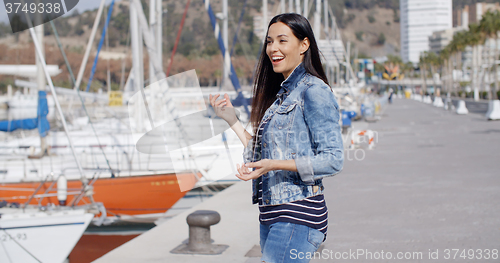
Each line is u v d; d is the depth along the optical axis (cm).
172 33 8112
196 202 941
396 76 13562
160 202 927
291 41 232
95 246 827
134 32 1448
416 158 1190
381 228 552
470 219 582
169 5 9762
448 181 859
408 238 508
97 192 910
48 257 636
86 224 647
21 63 3444
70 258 781
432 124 2370
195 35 9106
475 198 704
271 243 227
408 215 611
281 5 2411
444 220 581
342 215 623
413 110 3975
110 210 909
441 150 1340
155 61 1227
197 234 475
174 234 538
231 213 634
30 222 626
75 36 6062
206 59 7669
